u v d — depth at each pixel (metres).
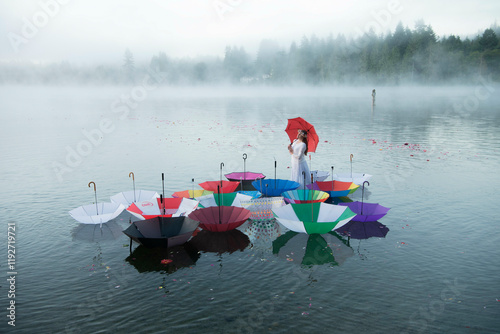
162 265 5.45
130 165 11.91
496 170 10.88
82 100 52.81
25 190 9.12
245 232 6.71
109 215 6.86
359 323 4.05
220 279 5.02
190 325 4.04
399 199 8.34
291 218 6.70
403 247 5.95
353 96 61.38
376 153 13.64
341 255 5.71
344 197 8.55
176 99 57.81
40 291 4.74
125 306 4.41
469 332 3.90
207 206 7.44
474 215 7.28
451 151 13.85
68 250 5.93
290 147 9.19
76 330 3.97
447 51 92.69
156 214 6.93
